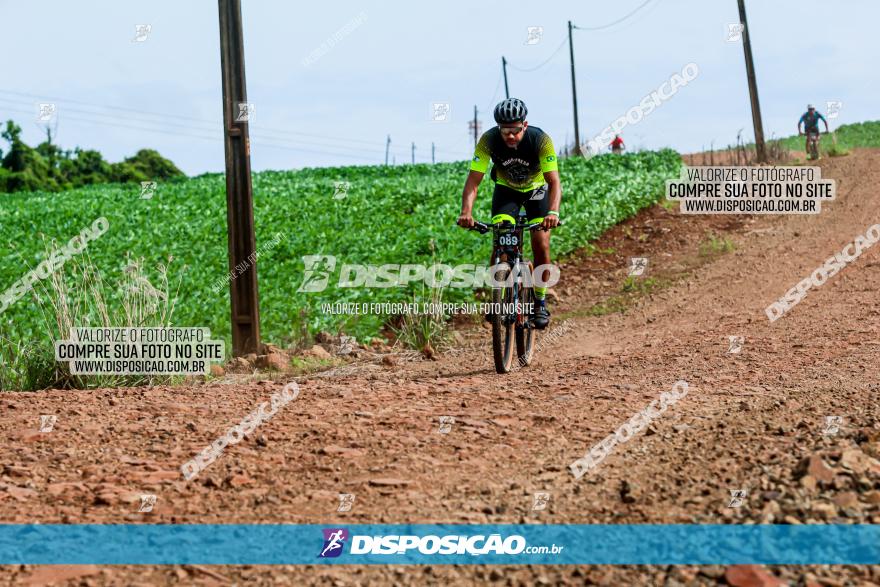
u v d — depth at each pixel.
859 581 4.11
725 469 5.89
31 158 102.75
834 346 11.93
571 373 11.10
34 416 8.70
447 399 9.16
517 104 10.66
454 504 5.59
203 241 31.38
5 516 5.48
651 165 45.16
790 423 7.02
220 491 6.02
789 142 74.38
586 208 30.36
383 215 33.66
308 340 17.17
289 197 42.06
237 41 15.31
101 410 9.03
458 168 64.62
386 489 5.93
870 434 6.33
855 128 88.81
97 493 5.93
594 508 5.39
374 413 8.44
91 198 52.31
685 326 16.20
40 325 18.22
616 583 4.27
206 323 19.02
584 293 22.36
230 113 15.38
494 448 6.95
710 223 29.89
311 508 5.58
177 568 4.59
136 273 13.73
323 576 4.46
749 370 10.38
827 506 4.97
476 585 4.35
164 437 7.71
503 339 12.13
